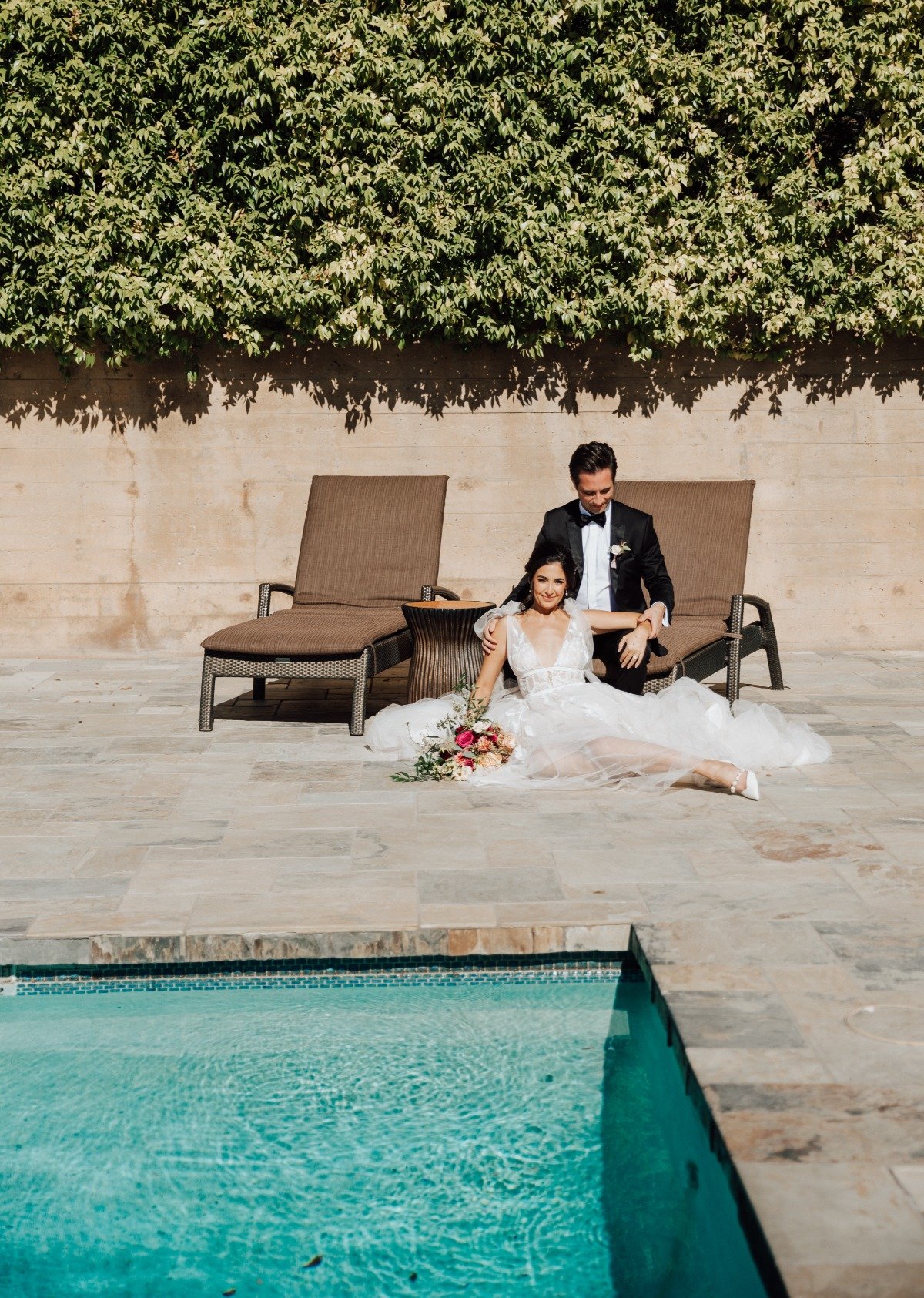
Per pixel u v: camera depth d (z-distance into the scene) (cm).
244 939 347
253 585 860
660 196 789
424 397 847
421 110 774
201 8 764
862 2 771
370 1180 264
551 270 793
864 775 521
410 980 356
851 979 309
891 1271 196
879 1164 227
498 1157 271
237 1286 228
